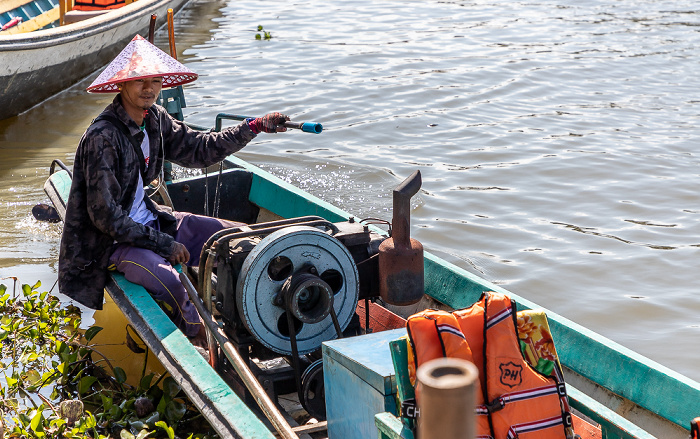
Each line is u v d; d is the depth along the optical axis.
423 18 15.54
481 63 11.98
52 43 9.28
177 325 3.75
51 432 3.43
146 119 3.80
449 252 5.95
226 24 14.75
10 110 9.30
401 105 9.84
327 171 7.60
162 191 4.60
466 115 9.52
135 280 3.72
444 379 0.70
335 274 3.16
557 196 7.05
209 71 11.27
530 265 5.74
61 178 5.35
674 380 2.83
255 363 3.33
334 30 14.31
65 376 3.99
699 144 8.44
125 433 3.44
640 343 4.78
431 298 3.94
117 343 4.41
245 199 5.41
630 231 6.31
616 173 7.57
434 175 7.54
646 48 13.02
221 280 3.20
